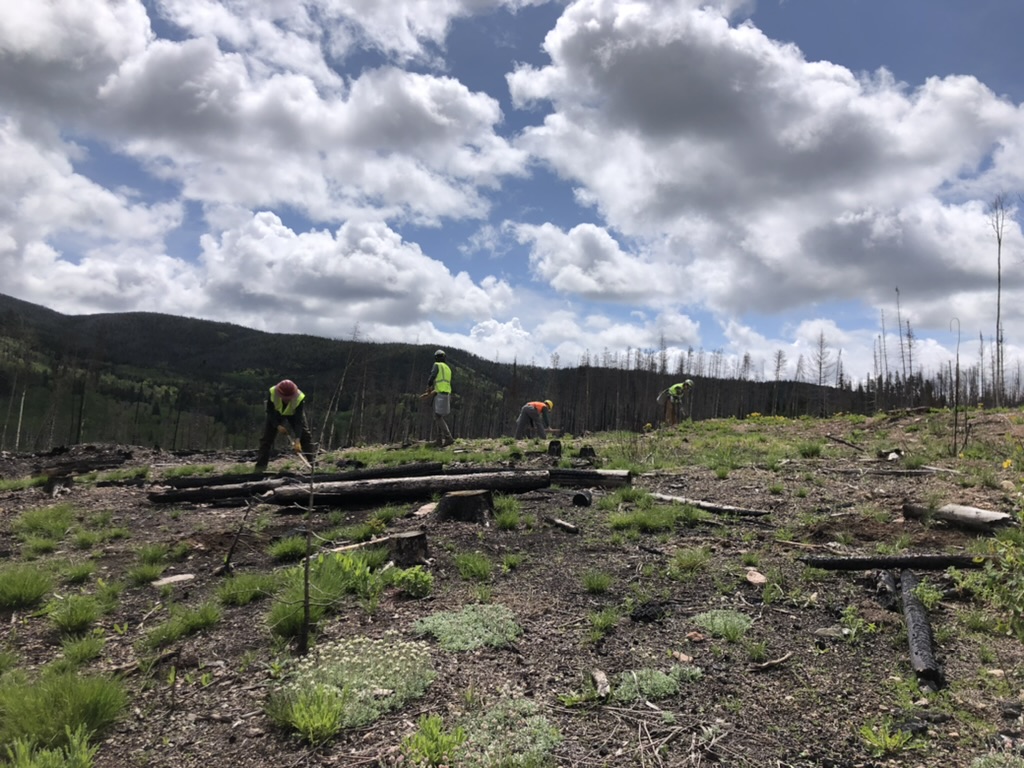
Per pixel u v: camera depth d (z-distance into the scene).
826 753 2.96
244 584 5.44
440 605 4.93
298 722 3.23
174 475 12.53
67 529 8.15
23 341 115.50
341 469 12.38
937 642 3.89
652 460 10.99
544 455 12.41
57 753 2.93
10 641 4.74
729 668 3.79
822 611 4.49
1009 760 2.72
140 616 5.18
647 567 5.51
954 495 6.64
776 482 8.41
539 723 3.22
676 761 2.93
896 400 41.88
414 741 2.98
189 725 3.46
